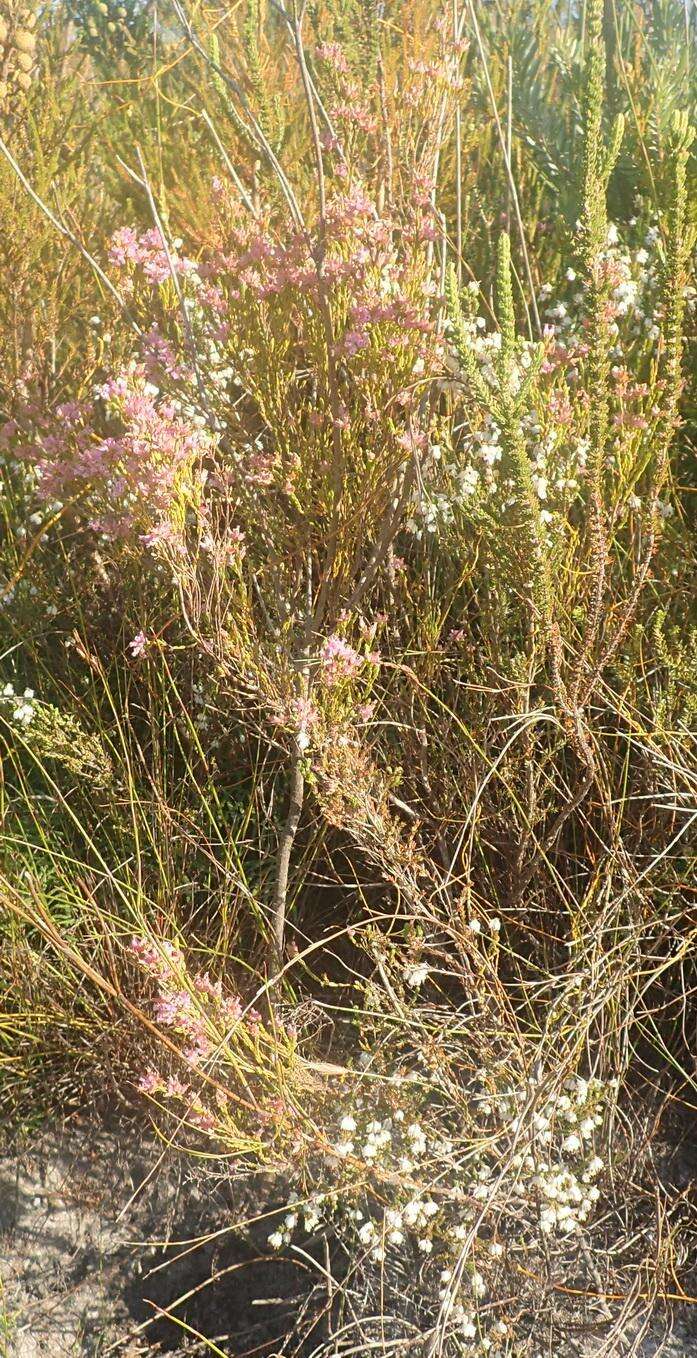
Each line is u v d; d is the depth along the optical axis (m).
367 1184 1.93
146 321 2.34
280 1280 2.12
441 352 2.07
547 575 1.99
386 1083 2.00
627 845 2.36
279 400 2.11
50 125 3.33
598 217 1.98
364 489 2.08
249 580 2.39
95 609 2.78
